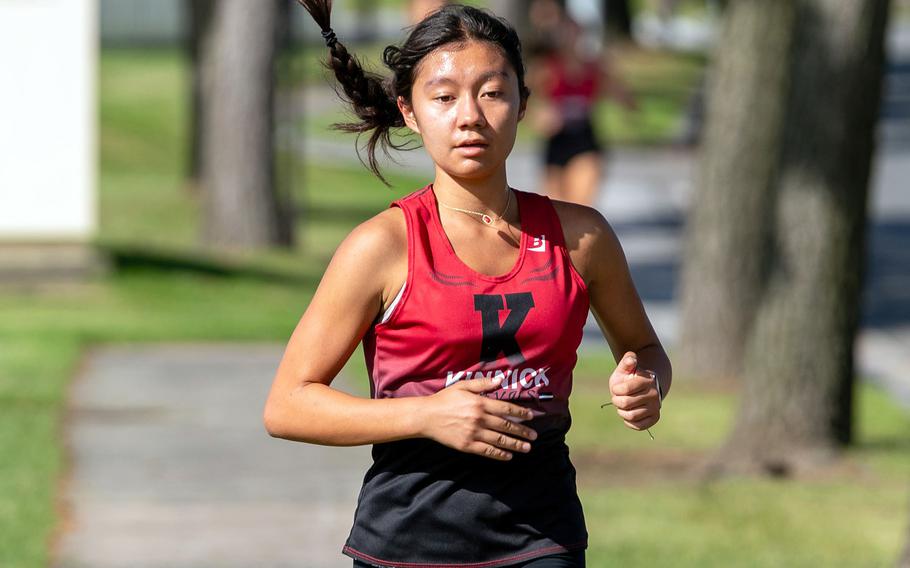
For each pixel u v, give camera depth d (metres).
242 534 21.30
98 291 42.78
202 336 37.62
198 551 20.38
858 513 22.53
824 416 26.12
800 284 26.05
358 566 10.04
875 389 34.47
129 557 19.97
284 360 9.77
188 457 25.80
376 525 9.94
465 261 9.67
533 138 96.06
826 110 25.61
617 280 10.30
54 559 19.73
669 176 82.94
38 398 29.58
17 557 19.28
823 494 23.78
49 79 43.97
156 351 35.78
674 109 114.62
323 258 52.69
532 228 9.91
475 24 9.70
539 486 9.82
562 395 9.84
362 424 9.34
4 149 44.09
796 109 25.92
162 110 97.38
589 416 29.78
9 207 44.34
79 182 44.56
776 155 34.84
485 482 9.76
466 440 9.08
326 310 9.62
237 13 52.59
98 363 34.12
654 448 27.41
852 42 25.23
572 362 9.88
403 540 9.84
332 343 9.63
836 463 25.88
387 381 9.70
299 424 9.54
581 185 44.16
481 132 9.55
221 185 52.75
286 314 41.22
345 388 30.52
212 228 52.91
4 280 43.00
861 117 25.67
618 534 20.98
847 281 26.17
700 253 35.44
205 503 22.92
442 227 9.73
